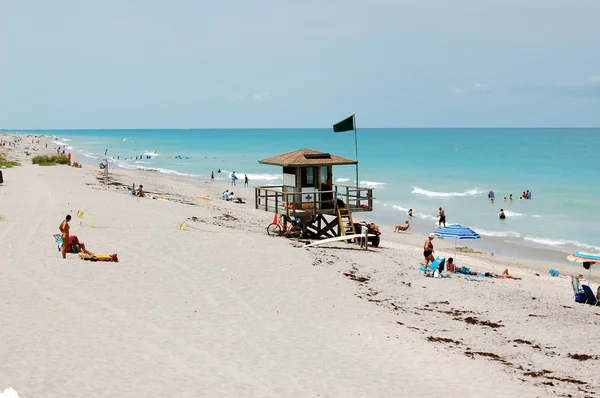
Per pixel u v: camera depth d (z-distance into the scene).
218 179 79.25
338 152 146.50
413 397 11.60
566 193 62.72
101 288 17.27
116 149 163.50
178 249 23.39
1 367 10.88
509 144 169.12
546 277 26.86
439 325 17.22
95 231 25.64
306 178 29.66
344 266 23.30
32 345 12.18
